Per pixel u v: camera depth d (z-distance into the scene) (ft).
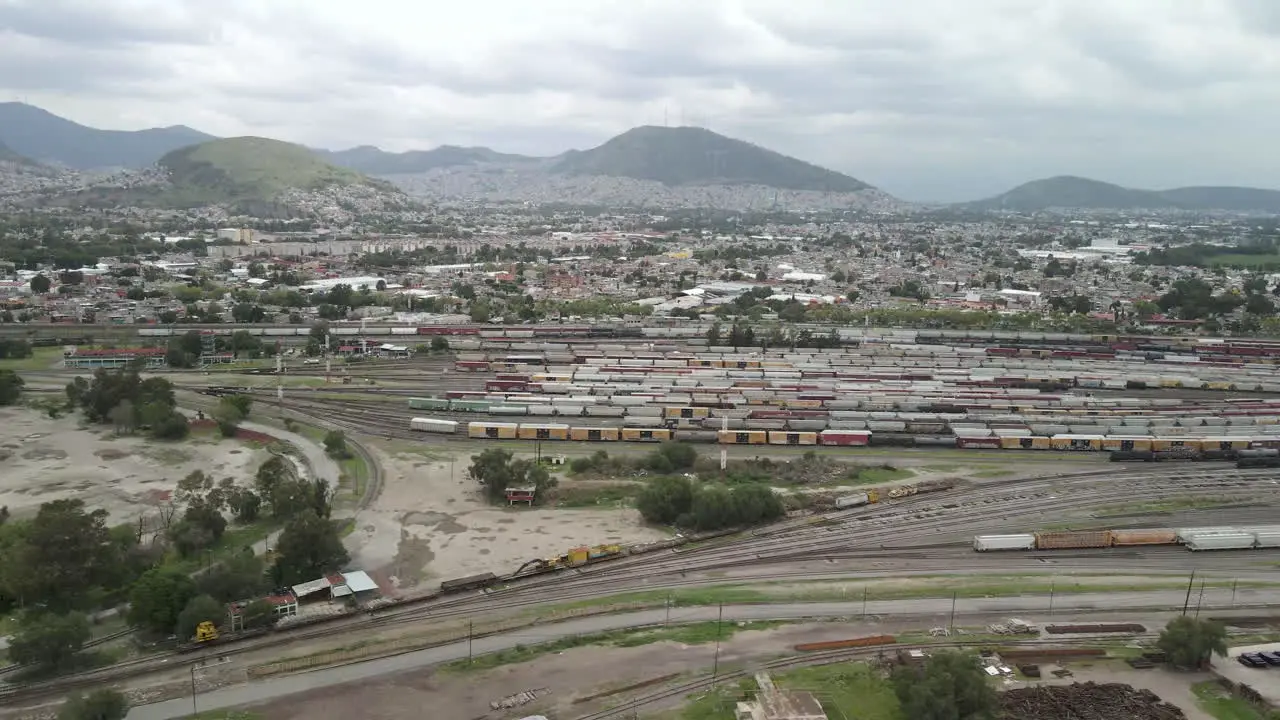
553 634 449.89
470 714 374.63
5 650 423.64
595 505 653.71
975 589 516.32
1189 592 485.56
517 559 551.18
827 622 468.75
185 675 405.59
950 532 620.90
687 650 433.07
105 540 499.92
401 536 583.17
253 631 444.96
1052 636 453.17
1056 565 563.07
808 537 606.55
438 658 423.23
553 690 394.32
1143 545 599.98
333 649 428.97
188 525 547.90
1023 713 379.55
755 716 367.04
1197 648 414.82
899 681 384.47
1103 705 385.70
